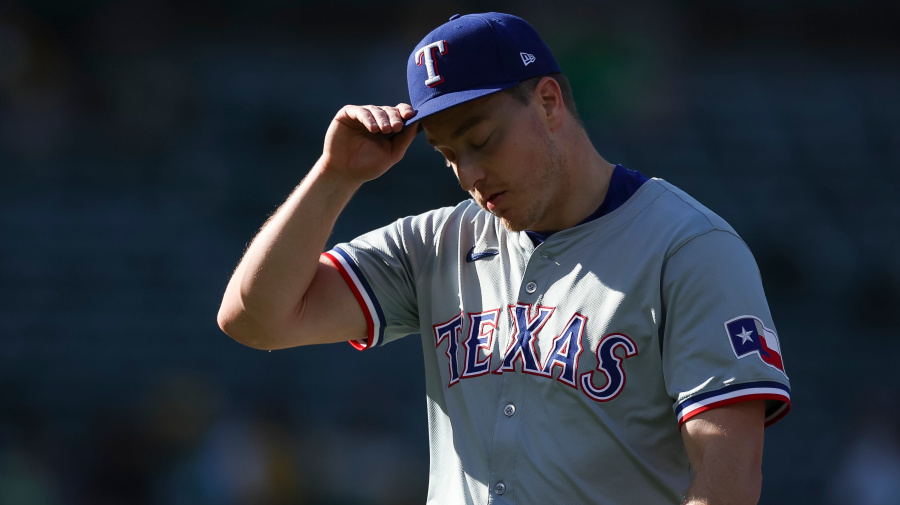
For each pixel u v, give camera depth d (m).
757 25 57.75
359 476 33.19
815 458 37.84
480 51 7.57
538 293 7.81
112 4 51.03
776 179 48.97
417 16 52.94
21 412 36.03
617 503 7.38
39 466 32.75
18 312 39.94
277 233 8.14
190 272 42.03
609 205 7.85
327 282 8.60
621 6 53.03
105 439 32.59
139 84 48.62
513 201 7.68
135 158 46.50
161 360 38.50
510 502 7.53
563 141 7.84
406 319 8.90
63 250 42.34
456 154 7.71
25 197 44.22
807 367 40.66
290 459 32.16
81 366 38.34
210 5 53.47
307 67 52.44
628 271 7.52
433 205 44.88
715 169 49.00
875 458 35.72
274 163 47.00
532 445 7.53
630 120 49.34
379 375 37.94
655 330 7.39
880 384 40.31
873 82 55.69
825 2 58.12
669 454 7.43
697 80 53.97
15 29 48.62
